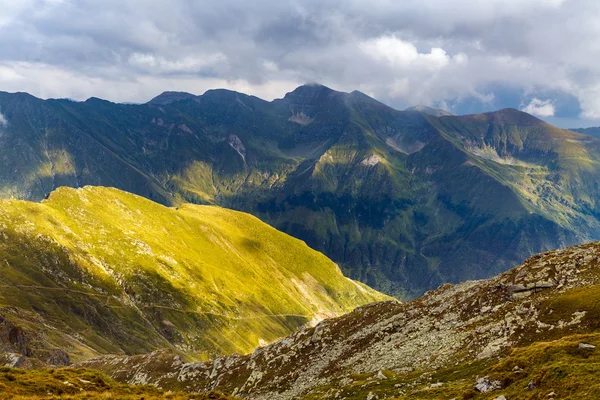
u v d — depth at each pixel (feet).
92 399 215.31
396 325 414.21
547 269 345.51
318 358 435.53
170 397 248.73
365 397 278.46
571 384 173.99
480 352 281.54
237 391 460.55
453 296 410.72
